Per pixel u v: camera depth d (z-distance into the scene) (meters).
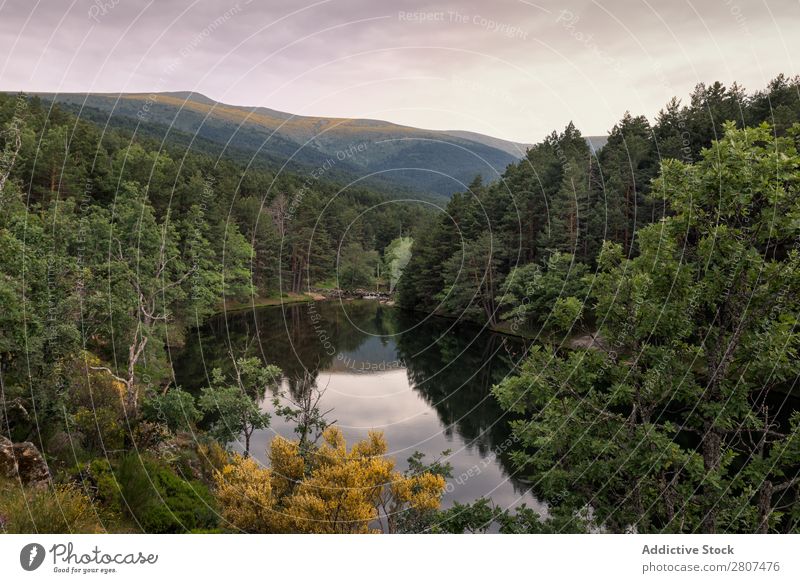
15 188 24.20
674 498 10.81
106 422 16.38
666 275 11.61
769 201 10.62
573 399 12.43
